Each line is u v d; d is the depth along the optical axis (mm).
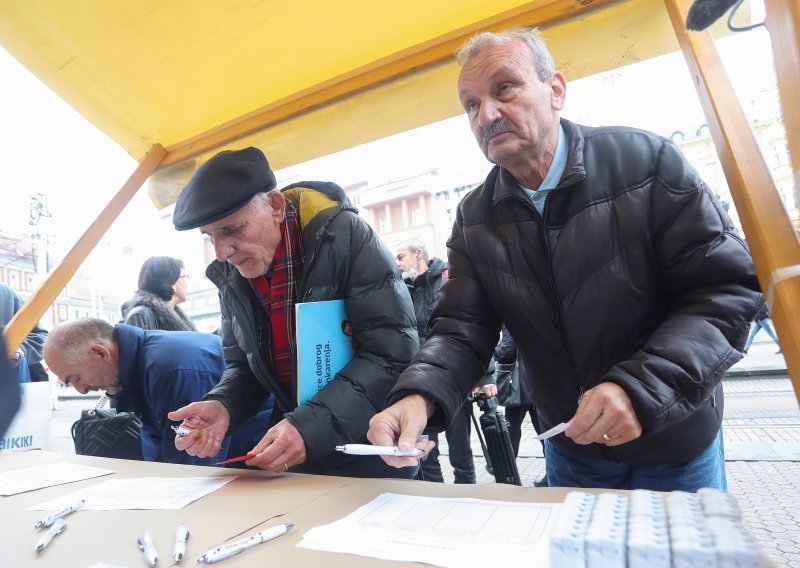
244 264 1250
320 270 1226
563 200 1004
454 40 1460
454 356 985
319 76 1661
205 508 850
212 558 619
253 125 1799
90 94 1739
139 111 1812
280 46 1542
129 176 1897
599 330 988
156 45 1570
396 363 1185
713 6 564
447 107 1504
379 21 1440
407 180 14500
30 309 1705
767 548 1957
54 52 1601
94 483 1108
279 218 1303
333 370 1203
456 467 2605
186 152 1953
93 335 1511
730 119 809
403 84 1553
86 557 687
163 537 731
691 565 384
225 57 1593
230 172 1191
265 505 838
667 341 795
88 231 1807
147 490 994
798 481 2627
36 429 1851
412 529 659
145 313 2275
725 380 5820
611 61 1306
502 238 1066
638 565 403
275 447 1007
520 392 2600
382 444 790
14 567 679
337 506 799
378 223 15086
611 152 999
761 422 3916
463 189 13469
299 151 1747
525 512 685
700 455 1016
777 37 561
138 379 1546
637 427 740
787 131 560
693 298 878
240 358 1374
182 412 1174
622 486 1106
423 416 852
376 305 1213
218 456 1540
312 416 1069
